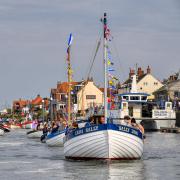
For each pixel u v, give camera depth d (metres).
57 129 57.22
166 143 61.09
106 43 36.00
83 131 35.34
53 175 29.56
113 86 36.12
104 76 35.88
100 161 35.47
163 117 108.12
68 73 55.75
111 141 34.34
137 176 29.02
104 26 35.94
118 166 33.12
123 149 35.00
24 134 100.56
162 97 141.50
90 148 35.19
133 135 35.16
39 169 32.47
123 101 105.25
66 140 38.09
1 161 37.88
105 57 35.94
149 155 42.81
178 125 107.12
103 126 34.44
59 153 45.72
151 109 111.25
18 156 42.41
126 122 37.75
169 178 28.31
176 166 33.78
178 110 118.06
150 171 31.12
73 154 36.84
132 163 34.97
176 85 141.75
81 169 31.84
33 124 127.56
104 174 29.72
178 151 47.72
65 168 32.50
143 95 108.62
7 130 110.44
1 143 64.12
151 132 99.69
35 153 45.84
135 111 109.12
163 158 39.75
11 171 31.58
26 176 29.31
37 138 80.50
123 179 27.98
